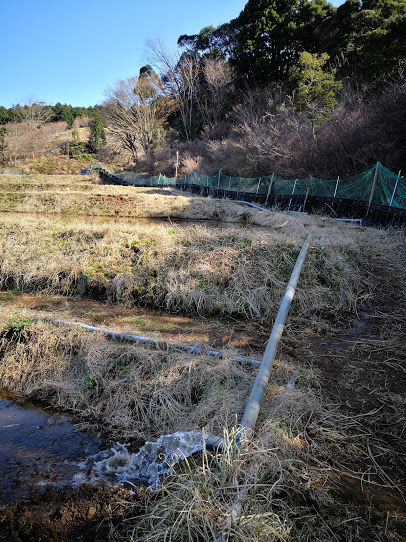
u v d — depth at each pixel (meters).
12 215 14.09
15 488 2.68
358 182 12.85
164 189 23.83
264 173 22.72
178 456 2.66
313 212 13.26
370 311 5.38
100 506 2.47
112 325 4.86
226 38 43.22
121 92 44.03
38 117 75.25
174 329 4.80
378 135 15.57
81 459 3.00
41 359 4.35
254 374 3.61
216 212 13.91
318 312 5.25
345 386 3.54
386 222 9.67
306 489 2.37
